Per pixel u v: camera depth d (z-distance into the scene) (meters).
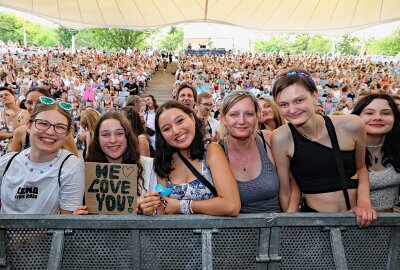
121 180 1.51
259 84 16.64
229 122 1.61
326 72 23.67
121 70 21.36
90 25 5.29
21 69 19.92
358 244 1.39
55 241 1.23
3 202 1.65
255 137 1.74
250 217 1.29
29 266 1.28
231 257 1.31
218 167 1.49
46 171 1.59
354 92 14.62
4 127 3.83
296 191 1.73
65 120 1.61
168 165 1.62
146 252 1.30
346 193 1.57
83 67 22.45
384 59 35.34
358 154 1.60
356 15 4.74
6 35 66.56
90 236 1.27
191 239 1.30
